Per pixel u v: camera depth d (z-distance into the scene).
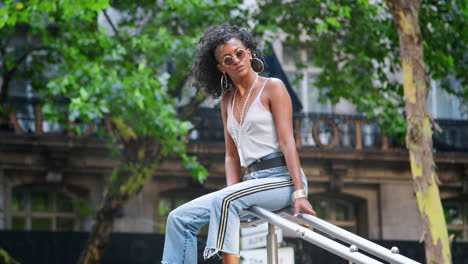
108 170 19.53
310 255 15.05
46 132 19.02
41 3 12.12
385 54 14.81
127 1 14.83
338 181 21.22
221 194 3.65
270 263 3.65
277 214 3.81
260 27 13.61
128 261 16.52
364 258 3.18
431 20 13.23
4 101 15.98
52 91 12.38
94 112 12.35
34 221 19.25
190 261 3.70
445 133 21.84
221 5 13.34
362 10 14.08
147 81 12.42
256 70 4.00
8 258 13.85
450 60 13.12
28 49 14.52
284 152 3.74
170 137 13.09
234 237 3.61
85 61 12.97
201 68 4.05
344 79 14.34
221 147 19.62
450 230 22.30
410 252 17.88
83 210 16.81
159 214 20.20
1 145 18.70
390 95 14.74
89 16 12.17
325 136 21.09
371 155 21.11
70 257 16.36
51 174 19.09
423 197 10.41
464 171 22.02
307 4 13.92
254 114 3.84
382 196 21.72
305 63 21.02
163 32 13.05
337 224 21.83
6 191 18.91
